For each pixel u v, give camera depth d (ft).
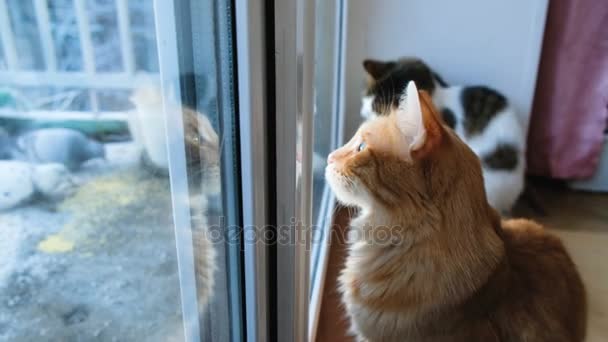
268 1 2.18
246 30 2.02
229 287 2.62
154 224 2.13
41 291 1.70
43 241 1.66
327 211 5.59
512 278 3.25
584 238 6.84
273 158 2.52
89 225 1.83
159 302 2.28
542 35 6.86
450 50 7.22
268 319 3.00
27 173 1.55
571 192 8.10
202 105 2.14
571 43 6.94
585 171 7.68
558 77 7.22
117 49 1.75
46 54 1.53
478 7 6.88
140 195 2.02
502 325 3.16
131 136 1.90
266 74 2.31
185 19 1.96
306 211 2.94
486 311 3.10
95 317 1.96
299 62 2.37
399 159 2.94
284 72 2.31
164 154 2.06
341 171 3.12
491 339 3.11
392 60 6.75
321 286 4.97
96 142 1.77
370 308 3.25
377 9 7.10
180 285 2.37
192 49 2.02
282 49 2.26
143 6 1.80
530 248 3.65
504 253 3.21
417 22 7.11
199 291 2.49
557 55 7.13
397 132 2.94
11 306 1.62
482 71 7.26
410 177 2.92
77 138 1.69
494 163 6.61
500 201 6.78
